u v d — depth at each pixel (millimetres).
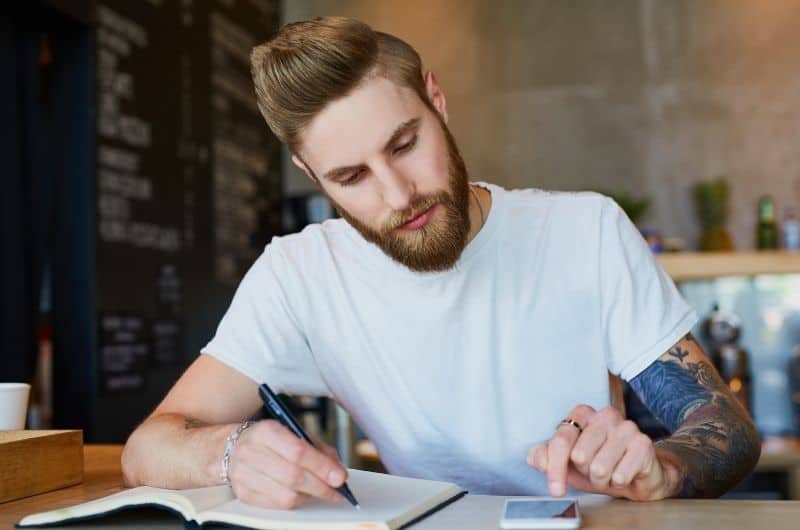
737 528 849
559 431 1013
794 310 3770
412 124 1150
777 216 3920
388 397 1413
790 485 3227
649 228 4039
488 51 4246
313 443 1048
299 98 1141
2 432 1258
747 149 3965
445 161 1186
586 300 1361
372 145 1138
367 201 1188
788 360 3760
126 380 2961
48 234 2736
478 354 1359
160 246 3217
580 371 1367
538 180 4172
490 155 4223
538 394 1366
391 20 4359
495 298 1362
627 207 3908
